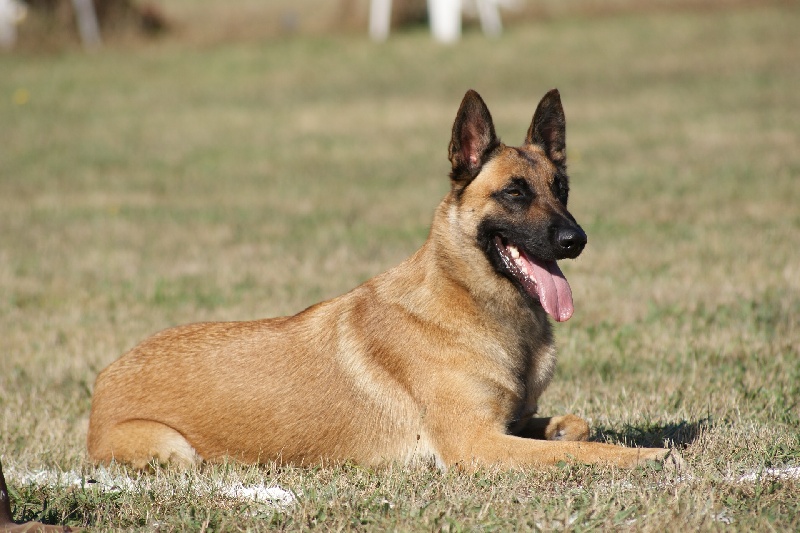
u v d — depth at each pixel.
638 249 16.42
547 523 5.89
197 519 6.30
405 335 7.59
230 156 28.20
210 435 7.70
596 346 11.30
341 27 48.25
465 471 7.16
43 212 21.53
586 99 34.28
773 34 42.84
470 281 7.58
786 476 6.59
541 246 7.45
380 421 7.56
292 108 34.78
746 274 14.32
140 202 22.59
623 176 23.30
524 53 42.66
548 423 7.95
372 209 21.34
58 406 9.90
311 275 15.74
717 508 6.02
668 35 44.28
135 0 47.53
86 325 13.20
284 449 7.65
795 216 18.25
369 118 33.00
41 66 41.66
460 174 7.83
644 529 5.70
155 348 8.12
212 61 42.78
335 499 6.51
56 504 6.73
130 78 39.75
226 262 16.81
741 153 25.05
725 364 10.34
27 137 30.59
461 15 49.00
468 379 7.41
